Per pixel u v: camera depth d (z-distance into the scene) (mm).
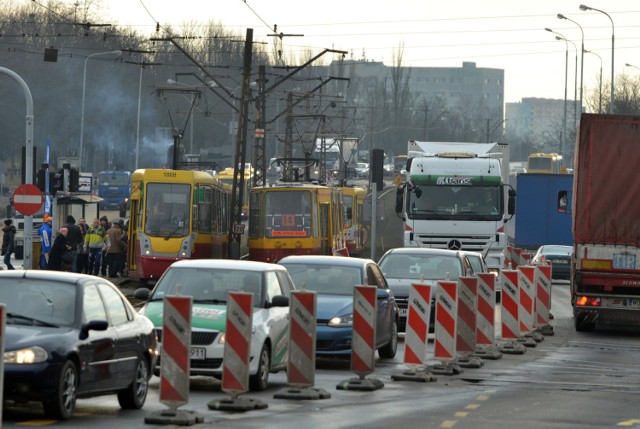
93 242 103562
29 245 80562
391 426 33812
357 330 43344
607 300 70750
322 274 54375
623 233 70375
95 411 37125
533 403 40281
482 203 96250
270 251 114688
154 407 38719
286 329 45750
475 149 100250
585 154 70562
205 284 45188
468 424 34594
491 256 96312
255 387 42531
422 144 101312
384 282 57750
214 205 111812
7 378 32625
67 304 35438
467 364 52062
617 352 62000
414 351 46844
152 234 103562
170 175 104500
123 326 37656
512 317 60906
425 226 96312
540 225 141250
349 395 41625
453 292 49031
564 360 56906
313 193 115438
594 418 36719
